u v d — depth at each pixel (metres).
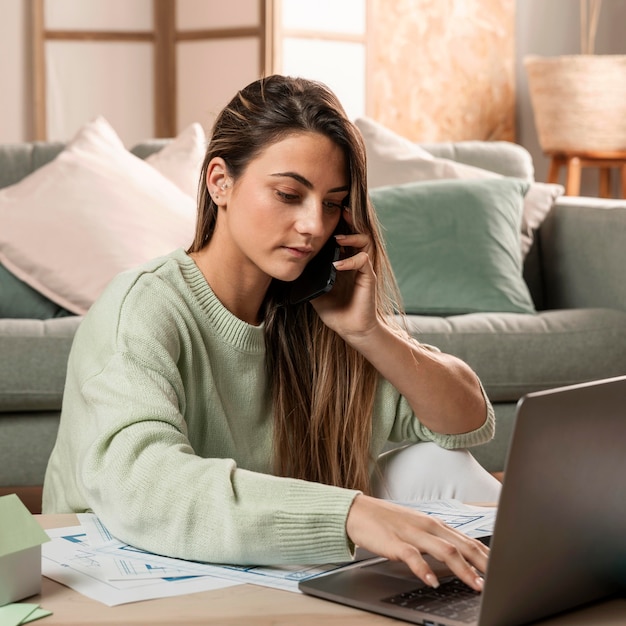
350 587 1.02
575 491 0.92
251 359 1.49
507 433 2.79
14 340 2.54
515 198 3.22
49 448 2.58
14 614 0.95
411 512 1.09
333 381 1.53
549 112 5.38
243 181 1.33
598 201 3.36
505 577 0.90
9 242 2.87
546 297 3.35
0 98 5.36
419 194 3.16
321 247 1.38
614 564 1.00
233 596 1.02
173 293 1.40
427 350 1.58
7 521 1.00
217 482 1.14
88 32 5.31
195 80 5.25
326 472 1.55
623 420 0.94
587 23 6.01
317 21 5.11
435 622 0.93
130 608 0.98
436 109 5.86
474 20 5.92
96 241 2.88
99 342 1.33
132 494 1.16
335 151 1.31
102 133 3.17
